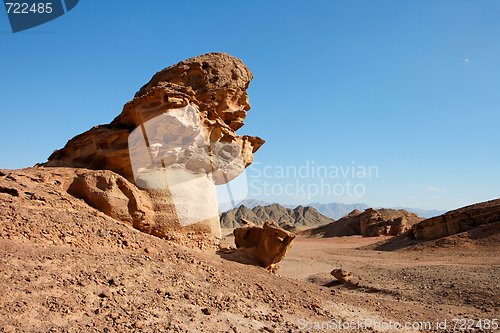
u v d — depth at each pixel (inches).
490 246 1095.6
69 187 464.1
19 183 426.9
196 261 419.2
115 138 521.0
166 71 600.1
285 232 513.0
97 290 304.3
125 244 400.2
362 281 706.2
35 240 347.3
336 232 2361.0
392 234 2132.1
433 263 923.4
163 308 307.0
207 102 585.6
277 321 340.5
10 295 265.9
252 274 453.1
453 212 1390.3
